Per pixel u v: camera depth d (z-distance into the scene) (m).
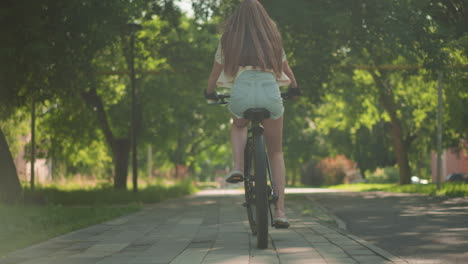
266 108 4.91
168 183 31.08
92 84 13.51
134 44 21.02
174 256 4.79
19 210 10.15
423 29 16.19
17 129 26.11
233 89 4.93
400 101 32.84
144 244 5.71
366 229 7.64
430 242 5.91
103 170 35.25
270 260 4.48
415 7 16.02
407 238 6.36
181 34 22.50
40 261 4.57
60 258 4.74
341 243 5.50
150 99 26.55
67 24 12.23
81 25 12.27
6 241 6.04
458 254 4.95
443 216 9.50
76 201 17.80
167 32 22.39
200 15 20.36
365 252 4.89
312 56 17.92
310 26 16.39
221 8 20.00
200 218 9.49
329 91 24.27
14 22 11.81
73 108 24.83
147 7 20.41
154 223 8.48
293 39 18.31
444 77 18.98
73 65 12.78
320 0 16.33
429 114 33.28
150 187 26.52
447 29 15.97
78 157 29.80
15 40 11.70
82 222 8.23
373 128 46.69
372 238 6.49
